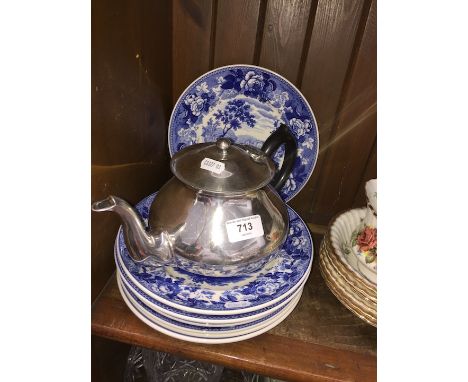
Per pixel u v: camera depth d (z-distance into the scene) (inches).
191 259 17.8
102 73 17.6
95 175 18.3
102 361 24.3
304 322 21.2
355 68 24.6
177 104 25.0
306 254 21.9
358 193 29.4
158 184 27.4
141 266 19.6
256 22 24.5
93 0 16.0
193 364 31.0
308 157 26.0
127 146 21.4
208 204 17.9
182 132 25.9
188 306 17.7
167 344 19.0
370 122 26.3
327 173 28.9
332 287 21.3
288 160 23.4
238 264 17.9
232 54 25.9
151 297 18.3
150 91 23.5
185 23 25.1
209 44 25.6
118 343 27.2
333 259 21.2
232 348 19.2
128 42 19.6
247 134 26.5
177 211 18.3
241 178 18.0
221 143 19.1
